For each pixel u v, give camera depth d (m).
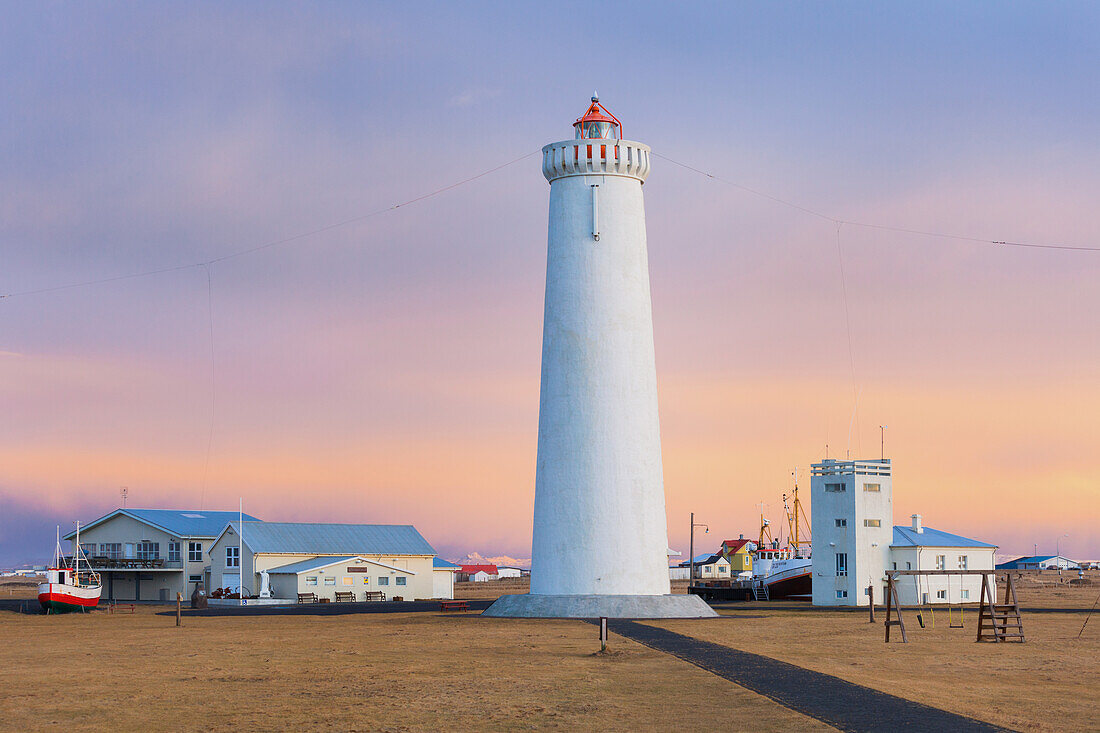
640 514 68.06
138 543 123.56
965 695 35.31
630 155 70.56
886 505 94.94
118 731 30.02
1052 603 96.12
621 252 69.94
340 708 33.06
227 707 33.31
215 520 129.00
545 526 68.75
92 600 93.12
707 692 35.56
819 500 95.44
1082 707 33.28
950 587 96.69
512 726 30.44
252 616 79.94
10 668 42.75
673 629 58.53
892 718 31.06
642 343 69.75
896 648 49.41
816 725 30.16
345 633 58.88
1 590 170.38
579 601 66.62
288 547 116.56
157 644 53.25
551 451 68.94
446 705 33.50
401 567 121.50
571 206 70.44
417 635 56.44
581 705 33.41
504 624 62.81
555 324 69.88
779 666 41.78
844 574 93.56
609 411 68.31
